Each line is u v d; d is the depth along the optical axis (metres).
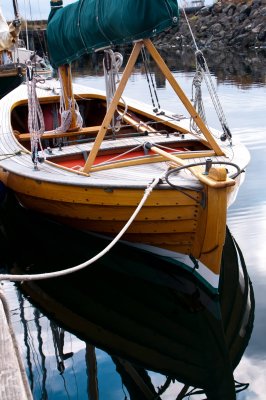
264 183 7.82
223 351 4.16
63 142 6.16
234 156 5.32
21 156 5.71
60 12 5.84
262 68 23.66
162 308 4.78
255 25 37.78
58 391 3.70
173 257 4.91
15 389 1.89
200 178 4.30
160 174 4.80
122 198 4.61
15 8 14.61
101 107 8.40
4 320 2.39
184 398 3.62
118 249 5.25
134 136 6.38
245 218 6.56
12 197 6.87
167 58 32.62
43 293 5.17
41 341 4.35
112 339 4.38
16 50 14.13
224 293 4.96
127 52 32.50
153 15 4.41
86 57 35.38
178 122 6.67
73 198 4.89
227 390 3.68
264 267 5.40
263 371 3.87
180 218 4.52
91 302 4.94
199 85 5.76
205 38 42.00
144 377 3.87
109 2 4.72
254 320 4.51
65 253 5.79
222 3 43.72
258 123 11.66
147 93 16.41
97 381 3.83
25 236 6.46
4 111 7.53
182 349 4.21
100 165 5.05
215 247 4.48
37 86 9.14
